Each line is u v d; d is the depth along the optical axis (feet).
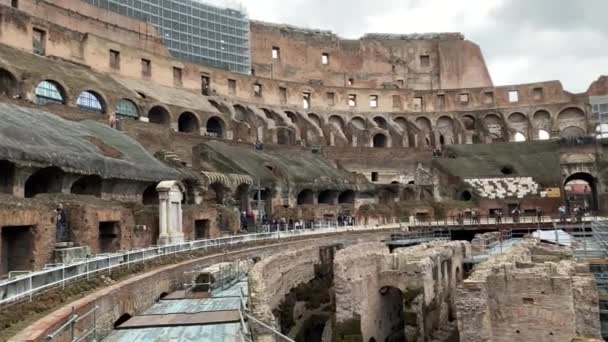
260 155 216.13
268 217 173.88
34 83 175.01
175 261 82.38
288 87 325.01
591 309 51.13
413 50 403.13
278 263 77.30
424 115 349.82
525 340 51.88
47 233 72.18
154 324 49.80
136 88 233.96
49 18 241.76
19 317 39.96
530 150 284.00
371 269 75.36
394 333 83.61
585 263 65.16
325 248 109.09
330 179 220.02
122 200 123.65
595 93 333.83
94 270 56.95
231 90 300.81
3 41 196.95
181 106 236.43
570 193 353.92
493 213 224.33
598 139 275.39
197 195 152.05
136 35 283.18
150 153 159.74
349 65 391.86
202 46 331.36
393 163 289.94
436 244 104.37
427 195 257.55
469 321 51.31
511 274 53.06
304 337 83.25
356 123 341.62
